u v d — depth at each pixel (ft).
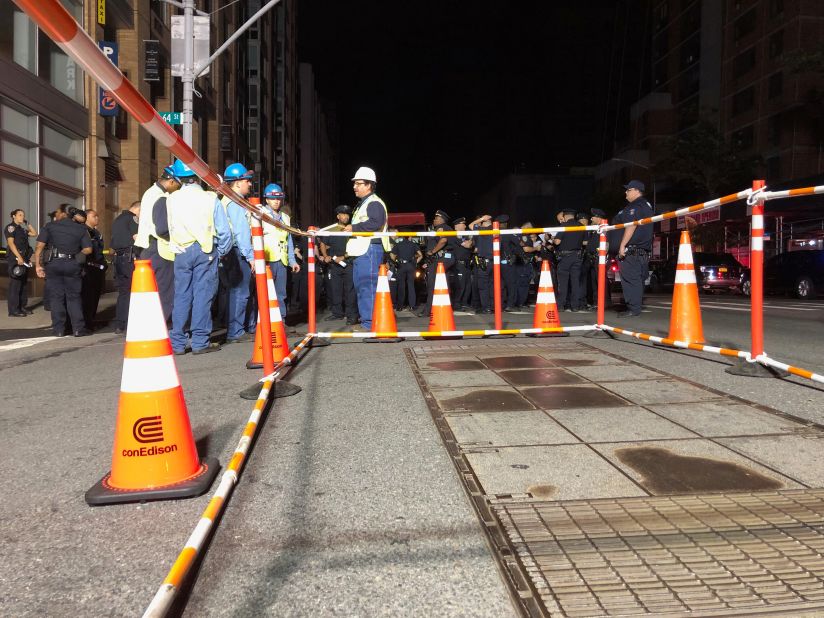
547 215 328.49
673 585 5.90
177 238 21.01
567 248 39.40
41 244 28.99
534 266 47.37
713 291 86.02
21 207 47.50
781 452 9.57
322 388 14.93
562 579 6.04
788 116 153.07
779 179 156.66
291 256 29.12
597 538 6.86
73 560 6.67
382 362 18.44
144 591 6.02
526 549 6.64
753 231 15.28
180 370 18.25
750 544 6.68
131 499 8.23
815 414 11.75
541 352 19.71
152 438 8.50
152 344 8.57
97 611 5.66
